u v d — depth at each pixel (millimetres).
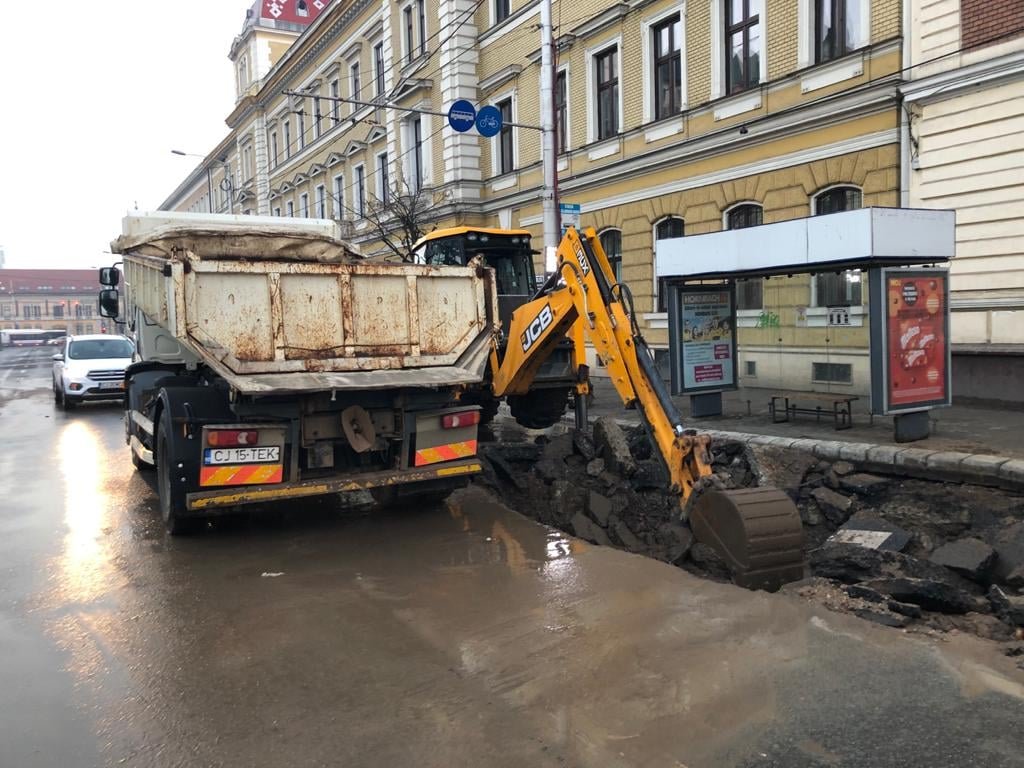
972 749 3150
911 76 11508
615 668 3908
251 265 5980
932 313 7812
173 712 3631
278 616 4793
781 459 7688
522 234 11109
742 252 9188
